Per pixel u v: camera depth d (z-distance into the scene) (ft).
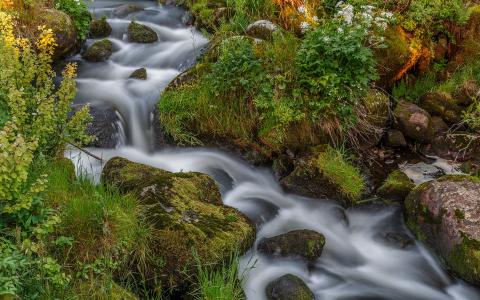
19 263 14.16
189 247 16.25
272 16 23.47
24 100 16.34
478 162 21.18
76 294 14.85
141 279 15.99
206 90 20.95
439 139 21.59
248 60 20.67
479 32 23.59
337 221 19.04
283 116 20.20
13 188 14.61
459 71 23.40
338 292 17.13
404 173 20.31
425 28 23.38
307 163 19.66
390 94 23.09
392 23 22.97
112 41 25.46
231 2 25.07
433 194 18.33
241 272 17.07
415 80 23.49
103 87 22.67
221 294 15.80
